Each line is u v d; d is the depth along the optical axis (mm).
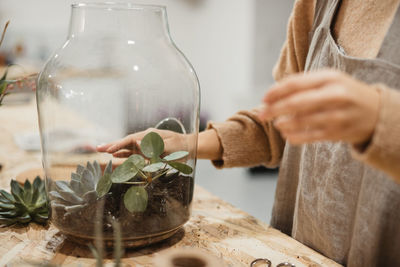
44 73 636
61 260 575
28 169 1032
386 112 379
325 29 690
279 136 848
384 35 604
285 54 875
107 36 610
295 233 749
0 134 1437
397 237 549
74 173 577
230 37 3732
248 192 2805
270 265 567
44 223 705
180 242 648
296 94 385
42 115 633
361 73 585
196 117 667
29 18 3500
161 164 567
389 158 383
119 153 601
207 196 882
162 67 612
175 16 4281
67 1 3598
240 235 684
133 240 574
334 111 374
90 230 559
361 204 585
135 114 603
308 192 700
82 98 599
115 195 557
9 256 587
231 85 3785
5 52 3076
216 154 832
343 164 620
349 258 608
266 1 3369
